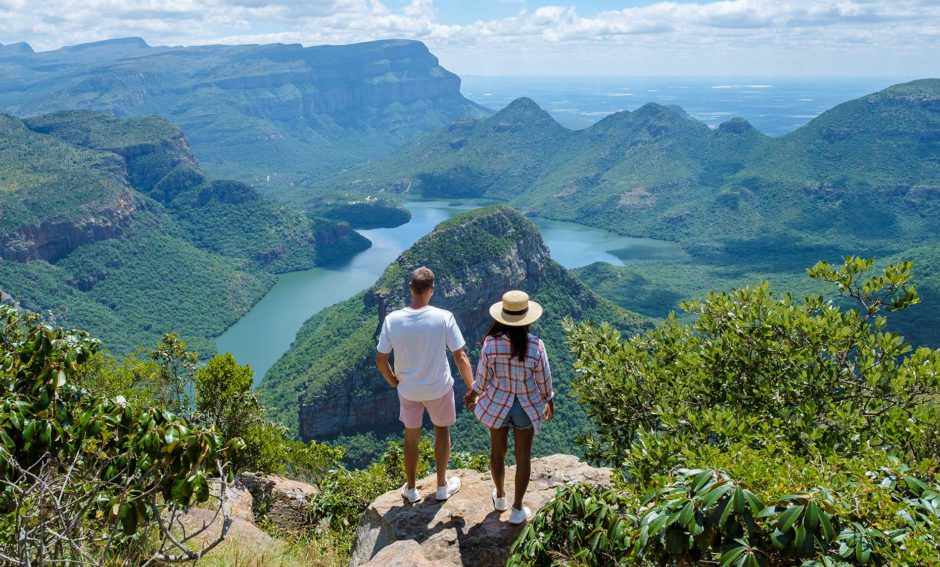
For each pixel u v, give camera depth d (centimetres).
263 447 2775
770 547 458
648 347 1692
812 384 1271
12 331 804
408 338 719
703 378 1399
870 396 1247
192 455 539
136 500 538
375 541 796
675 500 471
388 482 1938
